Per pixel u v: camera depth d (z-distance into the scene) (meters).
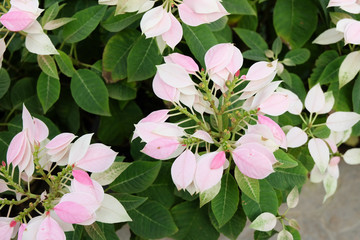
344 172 1.84
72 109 1.57
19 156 1.25
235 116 1.30
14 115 1.58
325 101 1.41
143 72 1.44
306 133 1.42
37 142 1.29
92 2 1.56
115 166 1.30
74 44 1.49
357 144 1.82
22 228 1.22
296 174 1.39
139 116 1.57
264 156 1.21
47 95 1.44
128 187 1.39
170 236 1.47
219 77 1.29
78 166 1.26
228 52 1.28
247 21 1.60
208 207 1.45
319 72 1.54
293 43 1.57
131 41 1.47
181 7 1.32
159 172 1.44
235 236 1.43
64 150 1.28
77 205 1.21
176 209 1.46
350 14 1.49
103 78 1.51
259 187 1.34
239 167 1.23
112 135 1.58
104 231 1.38
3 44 1.36
